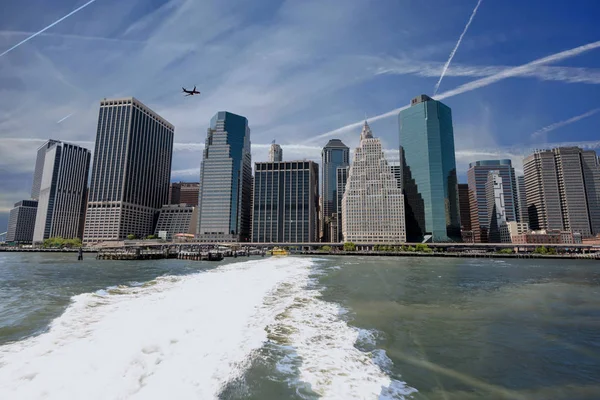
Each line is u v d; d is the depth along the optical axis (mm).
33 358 9453
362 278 39188
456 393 8906
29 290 27234
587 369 10906
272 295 23375
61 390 7500
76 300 19844
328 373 9758
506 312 19984
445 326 16266
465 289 31000
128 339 11328
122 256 90438
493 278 44188
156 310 16203
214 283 28000
